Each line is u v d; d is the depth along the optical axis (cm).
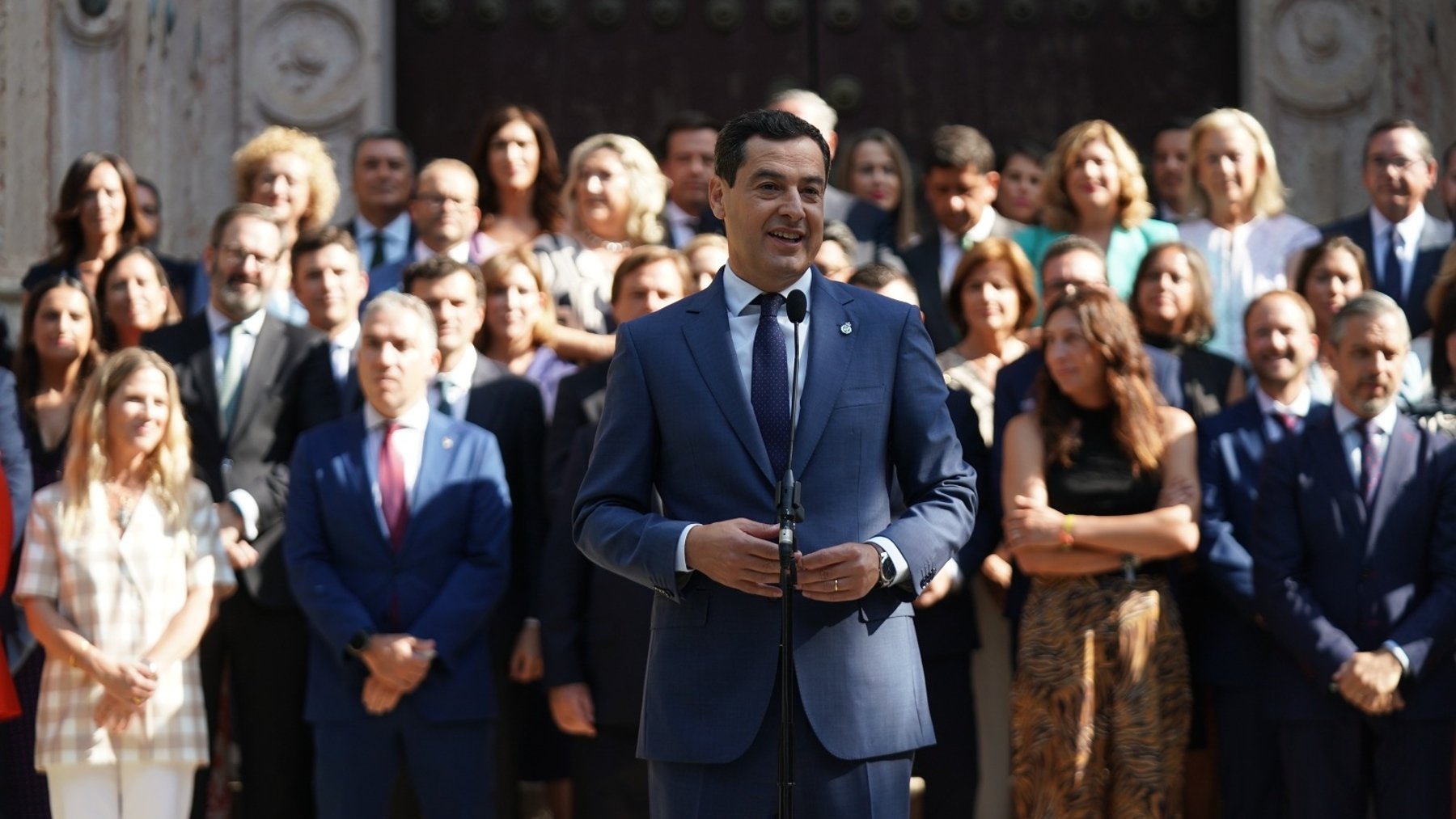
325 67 1675
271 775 1173
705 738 734
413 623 1107
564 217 1449
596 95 1756
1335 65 1686
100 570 1112
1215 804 1159
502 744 1176
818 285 775
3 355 1358
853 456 747
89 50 1614
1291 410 1176
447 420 1158
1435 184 1641
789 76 1758
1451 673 1064
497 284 1288
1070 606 1084
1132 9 1759
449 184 1357
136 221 1409
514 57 1758
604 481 762
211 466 1193
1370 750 1075
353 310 1262
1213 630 1139
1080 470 1112
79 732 1095
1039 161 1531
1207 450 1161
